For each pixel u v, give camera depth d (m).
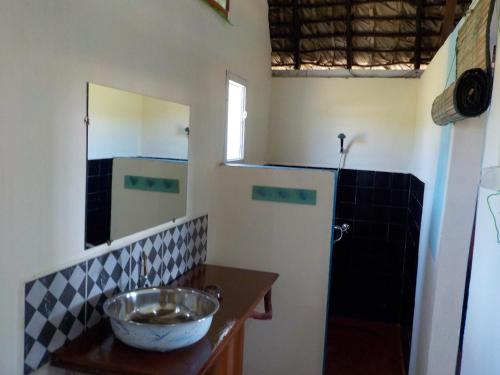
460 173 2.29
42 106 1.51
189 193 2.64
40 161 1.52
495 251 1.68
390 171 4.25
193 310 2.03
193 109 2.61
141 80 2.06
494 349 1.60
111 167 1.90
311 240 2.84
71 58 1.62
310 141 4.39
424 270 2.96
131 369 1.55
